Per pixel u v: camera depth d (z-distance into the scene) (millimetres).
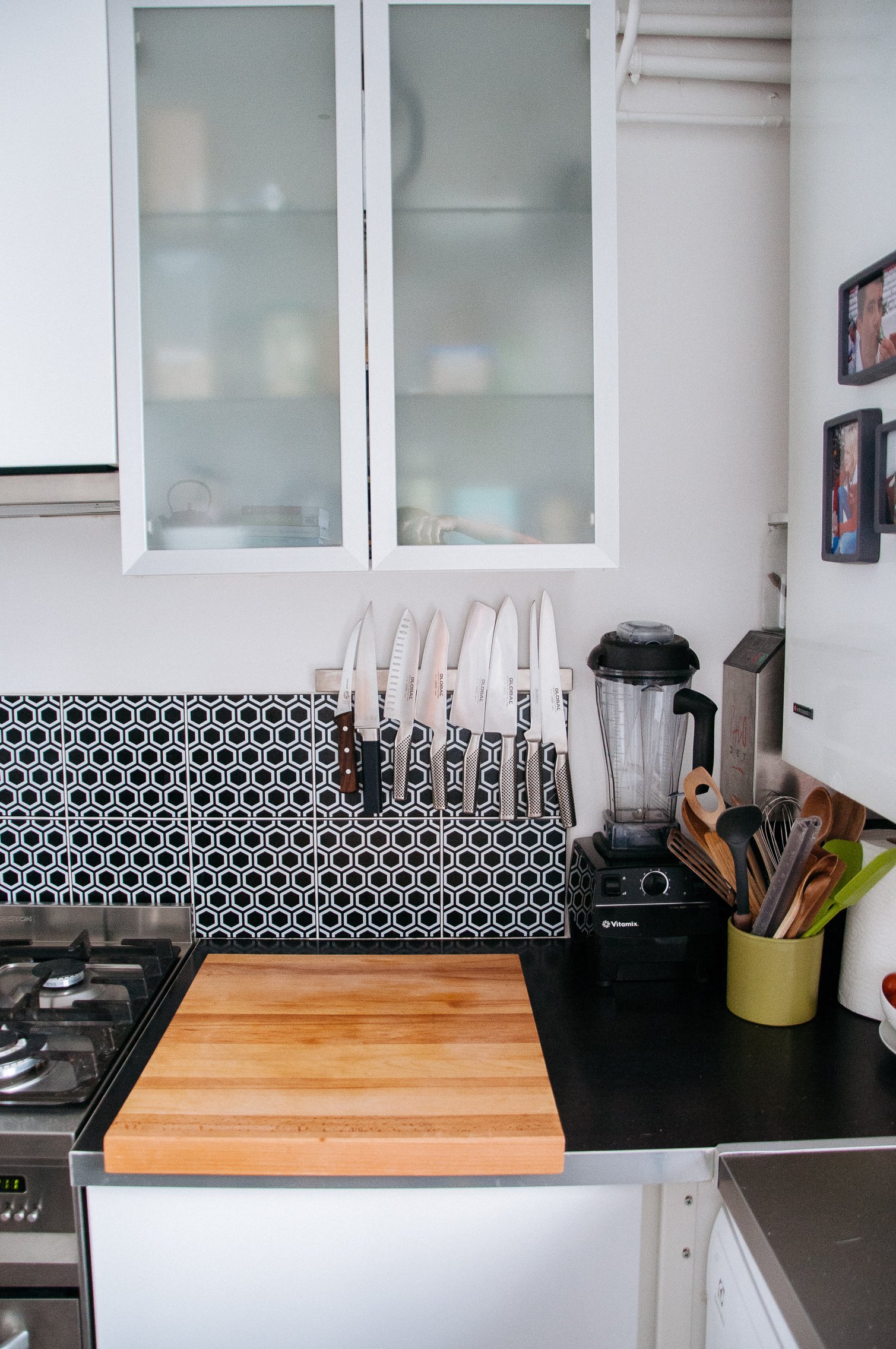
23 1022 1212
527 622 1515
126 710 1520
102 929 1536
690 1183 995
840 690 1170
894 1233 836
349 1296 1006
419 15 1161
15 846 1540
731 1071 1119
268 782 1522
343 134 1140
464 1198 991
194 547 1191
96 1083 1070
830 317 1192
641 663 1336
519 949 1501
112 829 1539
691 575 1525
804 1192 896
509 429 1191
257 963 1411
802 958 1213
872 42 1055
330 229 1175
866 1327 726
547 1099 1031
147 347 1180
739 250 1482
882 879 1225
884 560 1050
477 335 1188
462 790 1511
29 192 1139
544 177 1183
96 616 1522
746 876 1241
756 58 1457
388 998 1285
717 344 1494
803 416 1289
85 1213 1017
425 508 1194
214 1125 981
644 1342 1031
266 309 1183
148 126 1167
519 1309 1011
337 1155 957
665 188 1471
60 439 1161
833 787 1195
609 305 1163
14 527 1509
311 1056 1124
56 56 1128
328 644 1521
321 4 1146
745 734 1461
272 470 1190
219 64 1163
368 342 1165
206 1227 998
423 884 1538
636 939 1330
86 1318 1025
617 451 1173
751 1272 854
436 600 1509
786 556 1507
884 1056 1157
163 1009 1280
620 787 1463
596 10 1145
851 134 1118
